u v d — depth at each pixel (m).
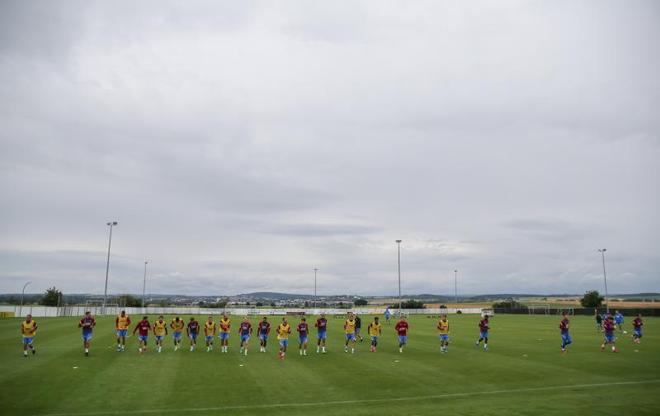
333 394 17.44
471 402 16.31
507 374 21.70
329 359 26.77
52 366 22.91
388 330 51.38
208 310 109.81
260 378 20.50
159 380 19.80
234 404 15.87
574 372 22.20
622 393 17.75
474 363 25.11
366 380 20.17
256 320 76.00
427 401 16.45
